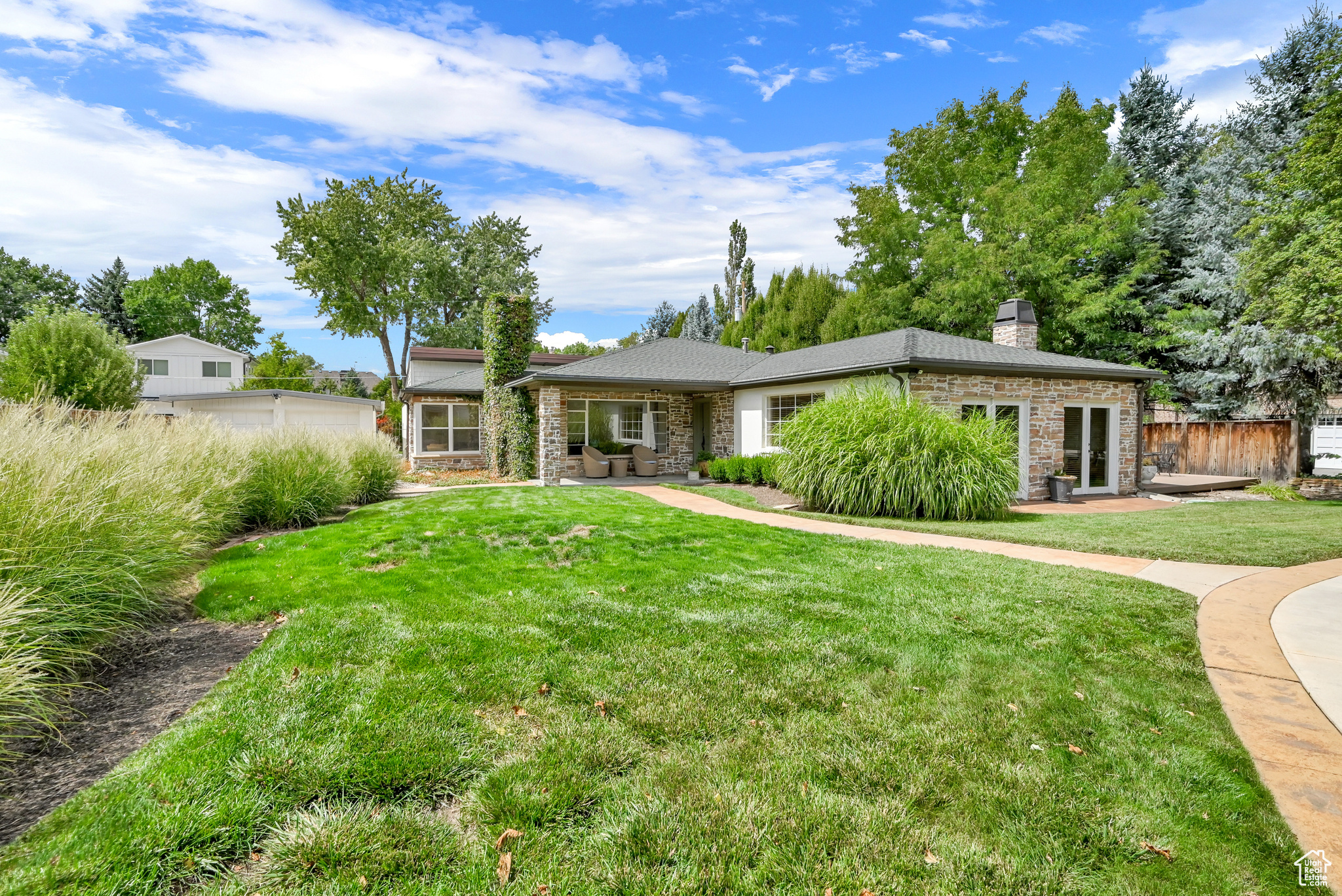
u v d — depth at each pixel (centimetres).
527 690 331
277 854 207
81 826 214
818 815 233
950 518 978
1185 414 2094
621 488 1385
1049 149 2189
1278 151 1817
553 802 238
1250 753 279
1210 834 225
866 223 2475
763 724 301
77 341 1856
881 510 1030
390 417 2892
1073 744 286
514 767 259
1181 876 204
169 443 675
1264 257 1520
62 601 365
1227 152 1988
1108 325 2020
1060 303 2078
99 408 1797
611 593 519
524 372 1770
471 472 1866
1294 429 1612
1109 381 1380
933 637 419
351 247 3347
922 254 2348
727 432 1748
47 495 390
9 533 369
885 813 235
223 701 309
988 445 1004
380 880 199
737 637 414
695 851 214
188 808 224
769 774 260
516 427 1633
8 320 3378
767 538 758
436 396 2011
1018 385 1265
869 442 1003
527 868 205
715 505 1108
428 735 278
